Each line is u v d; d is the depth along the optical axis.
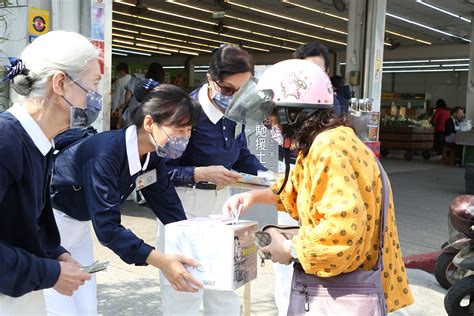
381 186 2.05
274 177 3.10
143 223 6.74
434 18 18.73
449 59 26.64
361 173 1.95
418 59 27.00
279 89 2.08
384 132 19.50
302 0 16.62
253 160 3.60
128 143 2.42
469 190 10.73
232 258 2.31
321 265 1.90
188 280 2.30
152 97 2.42
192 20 21.73
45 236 2.10
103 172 2.35
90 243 2.82
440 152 18.95
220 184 3.03
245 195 2.57
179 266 2.29
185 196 3.11
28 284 1.80
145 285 4.68
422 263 5.94
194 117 2.46
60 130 1.91
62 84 1.84
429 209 9.05
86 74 1.87
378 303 2.01
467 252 4.56
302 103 2.04
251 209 3.62
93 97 1.92
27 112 1.84
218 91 3.03
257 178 2.94
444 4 16.19
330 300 2.01
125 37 27.53
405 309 4.64
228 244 2.30
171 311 2.97
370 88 11.10
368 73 11.10
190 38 27.34
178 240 2.37
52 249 2.11
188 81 35.00
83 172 2.40
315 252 1.87
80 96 1.87
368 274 2.01
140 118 2.43
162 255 2.30
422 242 6.82
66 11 5.15
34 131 1.82
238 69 2.95
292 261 2.12
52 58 1.81
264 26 22.34
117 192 2.40
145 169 2.62
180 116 2.39
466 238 4.66
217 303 3.09
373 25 10.96
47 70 1.81
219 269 2.32
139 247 2.32
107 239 2.32
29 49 1.87
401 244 6.68
